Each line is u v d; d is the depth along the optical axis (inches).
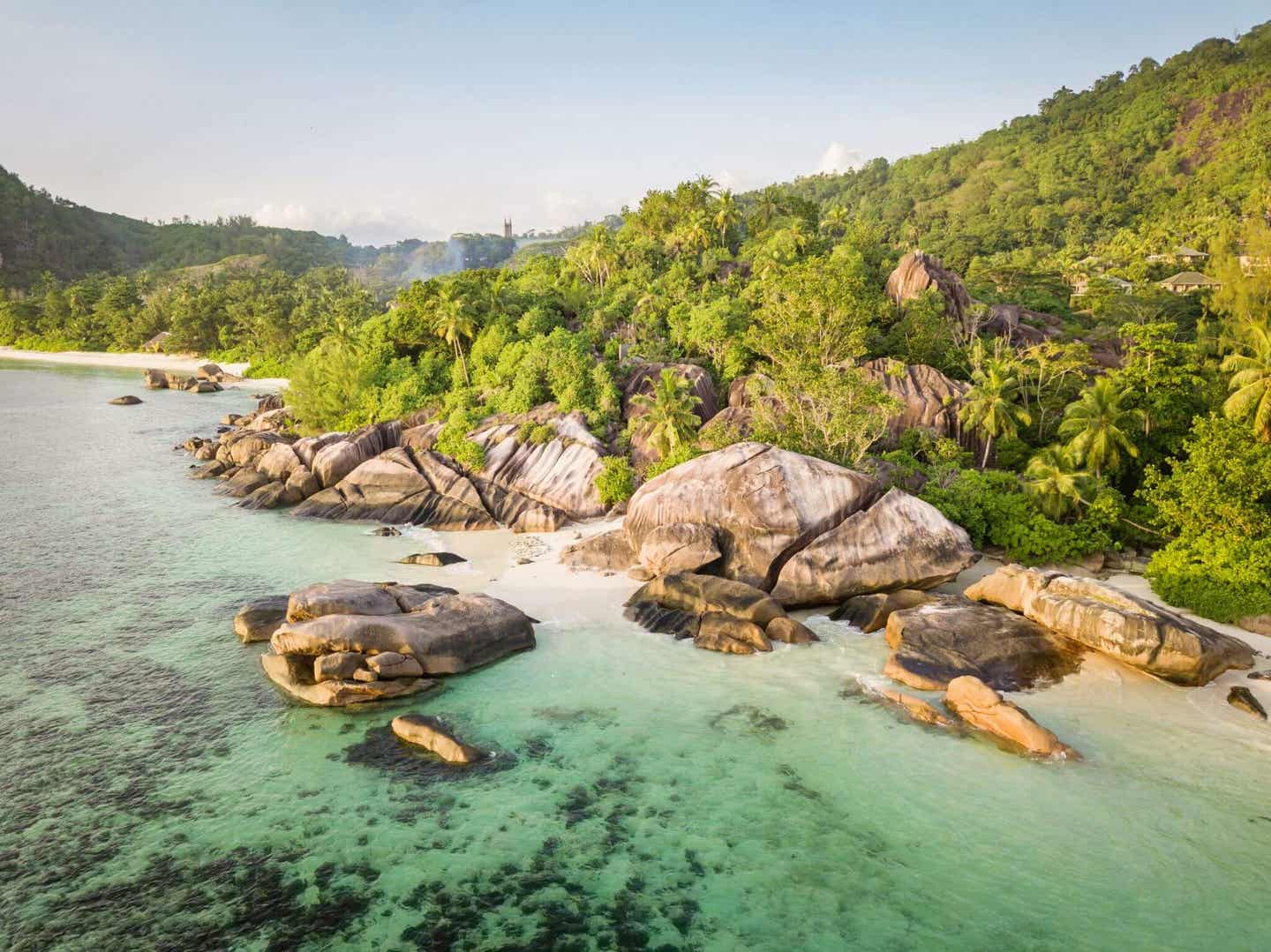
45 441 3174.2
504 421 2327.8
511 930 690.2
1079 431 1870.1
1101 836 804.0
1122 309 3533.5
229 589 1533.0
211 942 672.4
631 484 2041.1
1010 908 706.8
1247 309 2630.4
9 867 760.3
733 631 1277.1
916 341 2628.0
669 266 4126.5
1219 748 957.2
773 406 2038.6
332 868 767.1
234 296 7790.4
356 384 2930.6
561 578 1600.6
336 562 1708.9
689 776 915.4
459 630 1197.1
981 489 1739.7
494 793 887.1
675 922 697.6
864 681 1141.7
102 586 1545.3
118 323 7834.6
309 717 1054.4
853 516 1491.1
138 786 896.3
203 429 3577.8
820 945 667.4
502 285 4003.4
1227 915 697.0
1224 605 1296.8
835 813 845.8
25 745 976.3
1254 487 1376.7
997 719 989.8
